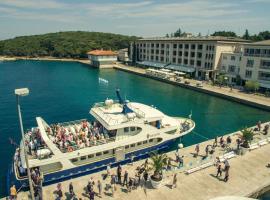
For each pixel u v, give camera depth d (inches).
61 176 1000.9
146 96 2652.6
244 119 1951.3
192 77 3646.7
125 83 3353.8
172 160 1111.0
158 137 1224.8
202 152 1195.3
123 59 5728.3
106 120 1161.4
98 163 1075.3
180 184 931.3
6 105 2201.0
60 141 1056.2
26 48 7175.2
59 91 2797.7
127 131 1152.8
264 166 1083.9
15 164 967.0
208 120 1924.2
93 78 3727.9
